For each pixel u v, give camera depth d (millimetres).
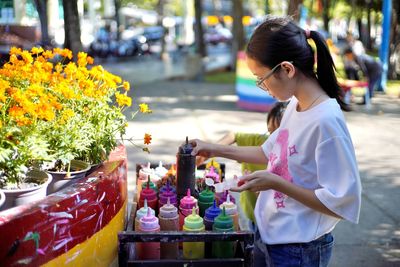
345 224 4516
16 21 4762
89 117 2514
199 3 19531
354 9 28125
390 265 3773
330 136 1848
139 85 14758
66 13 6266
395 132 8242
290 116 2076
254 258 2330
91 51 22281
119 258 2113
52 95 2494
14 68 2496
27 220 1781
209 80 16359
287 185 1898
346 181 1819
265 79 1932
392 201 5117
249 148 2449
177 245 2283
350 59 11305
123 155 2605
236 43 19484
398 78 15328
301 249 2002
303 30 1971
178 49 29250
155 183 2826
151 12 47156
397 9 14953
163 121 9008
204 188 2725
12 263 1759
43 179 2256
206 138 7754
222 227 2221
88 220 2094
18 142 2191
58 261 1939
